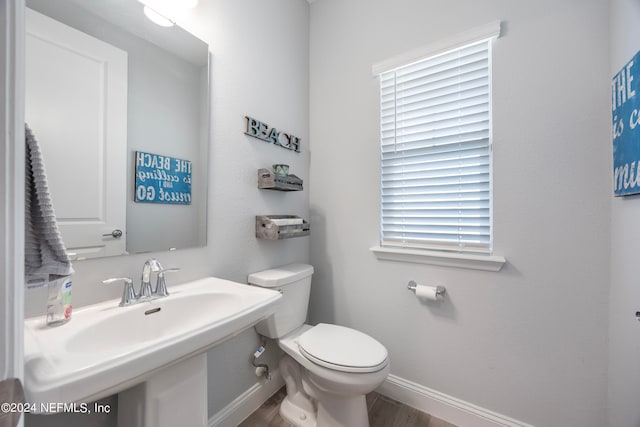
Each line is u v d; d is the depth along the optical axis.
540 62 1.17
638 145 0.83
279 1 1.63
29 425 0.73
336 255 1.78
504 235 1.25
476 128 1.34
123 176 0.94
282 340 1.37
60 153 0.79
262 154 1.51
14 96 0.35
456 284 1.37
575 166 1.11
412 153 1.52
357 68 1.70
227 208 1.31
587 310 1.09
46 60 0.77
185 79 1.13
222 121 1.29
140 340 0.83
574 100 1.11
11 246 0.34
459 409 1.34
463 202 1.37
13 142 0.35
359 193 1.69
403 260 1.52
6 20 0.34
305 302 1.54
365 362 1.08
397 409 1.46
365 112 1.67
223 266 1.29
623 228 0.96
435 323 1.42
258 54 1.48
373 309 1.63
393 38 1.56
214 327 0.71
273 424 1.35
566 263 1.13
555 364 1.15
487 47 1.30
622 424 0.95
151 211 1.02
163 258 1.05
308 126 1.89
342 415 1.15
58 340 0.62
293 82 1.75
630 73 0.88
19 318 0.35
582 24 1.09
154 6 1.03
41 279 0.65
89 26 0.86
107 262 0.90
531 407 1.19
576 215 1.11
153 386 0.74
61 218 0.79
